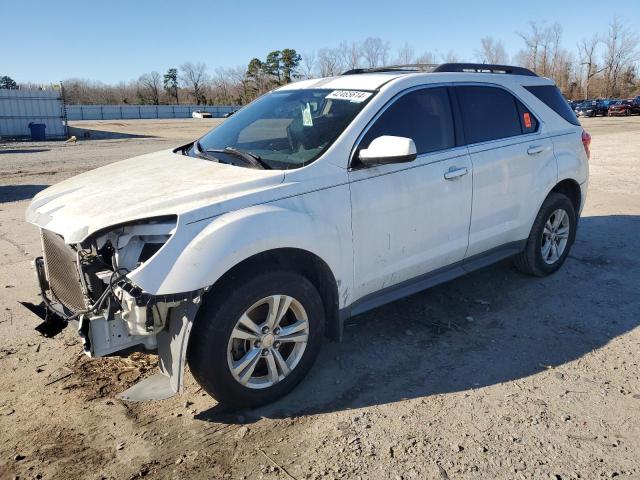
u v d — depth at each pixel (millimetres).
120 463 2854
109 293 2832
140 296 2723
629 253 6176
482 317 4543
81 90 98625
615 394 3414
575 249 6328
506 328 4344
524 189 4766
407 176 3816
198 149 4180
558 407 3281
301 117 3941
